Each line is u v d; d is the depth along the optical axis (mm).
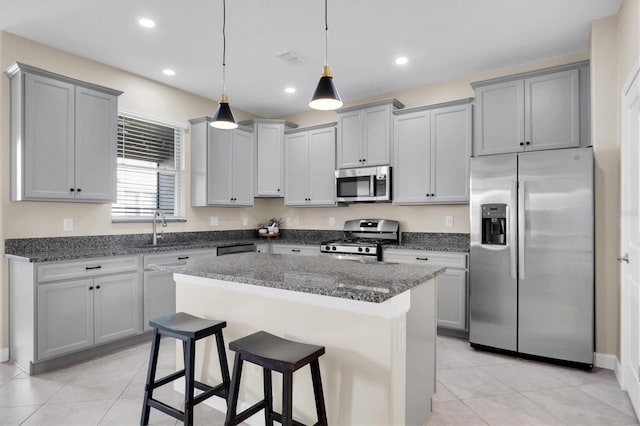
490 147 3371
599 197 2828
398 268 2131
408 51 3377
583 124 3021
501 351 3154
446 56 3479
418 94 4293
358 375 1730
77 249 3318
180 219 4316
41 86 2926
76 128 3131
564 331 2848
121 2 2600
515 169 3025
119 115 3791
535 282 2947
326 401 1823
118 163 3807
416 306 1934
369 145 4273
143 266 3369
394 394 1664
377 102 4211
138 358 3021
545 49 3328
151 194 4113
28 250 3061
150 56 3459
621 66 2645
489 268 3141
